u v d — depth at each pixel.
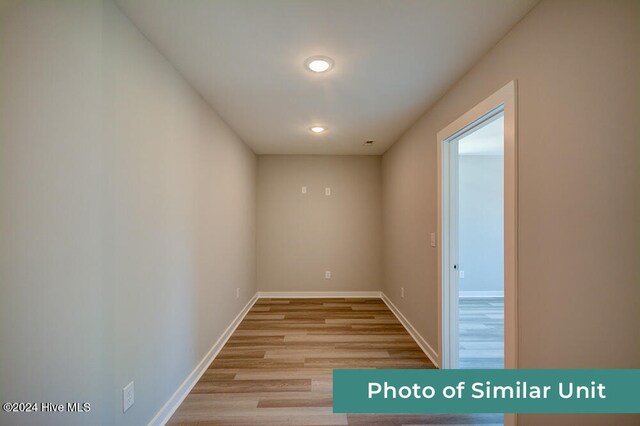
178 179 1.97
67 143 1.20
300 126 3.18
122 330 1.39
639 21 0.91
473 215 4.97
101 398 1.22
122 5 1.33
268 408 1.95
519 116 1.44
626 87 0.94
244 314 3.82
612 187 0.99
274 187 4.73
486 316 3.99
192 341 2.20
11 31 1.18
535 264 1.33
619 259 0.97
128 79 1.43
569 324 1.15
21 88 1.18
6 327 1.18
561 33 1.19
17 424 1.19
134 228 1.48
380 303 4.41
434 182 2.53
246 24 1.48
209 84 2.15
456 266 2.36
